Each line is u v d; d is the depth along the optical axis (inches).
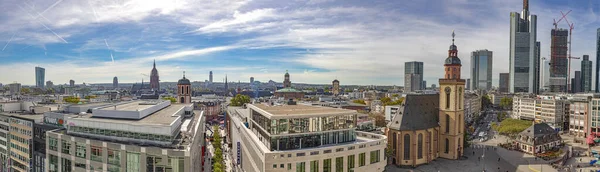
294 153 3368.6
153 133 3090.6
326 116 3794.3
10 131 4704.7
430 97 5546.3
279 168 3321.9
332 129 3846.0
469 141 6432.1
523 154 5556.1
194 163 3412.9
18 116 4611.2
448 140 5280.5
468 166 4857.3
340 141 3922.2
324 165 3521.2
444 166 4864.7
